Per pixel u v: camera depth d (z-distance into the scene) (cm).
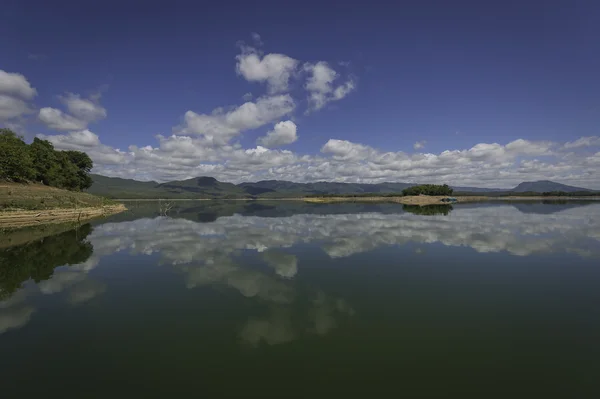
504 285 1964
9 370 1093
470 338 1300
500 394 947
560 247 3023
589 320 1469
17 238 3647
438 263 2464
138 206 12519
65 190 8738
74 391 976
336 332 1356
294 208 10662
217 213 7925
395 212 7669
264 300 1723
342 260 2567
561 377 1034
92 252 2897
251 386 989
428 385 989
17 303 1708
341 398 927
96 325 1437
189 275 2186
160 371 1078
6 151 7106
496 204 12131
